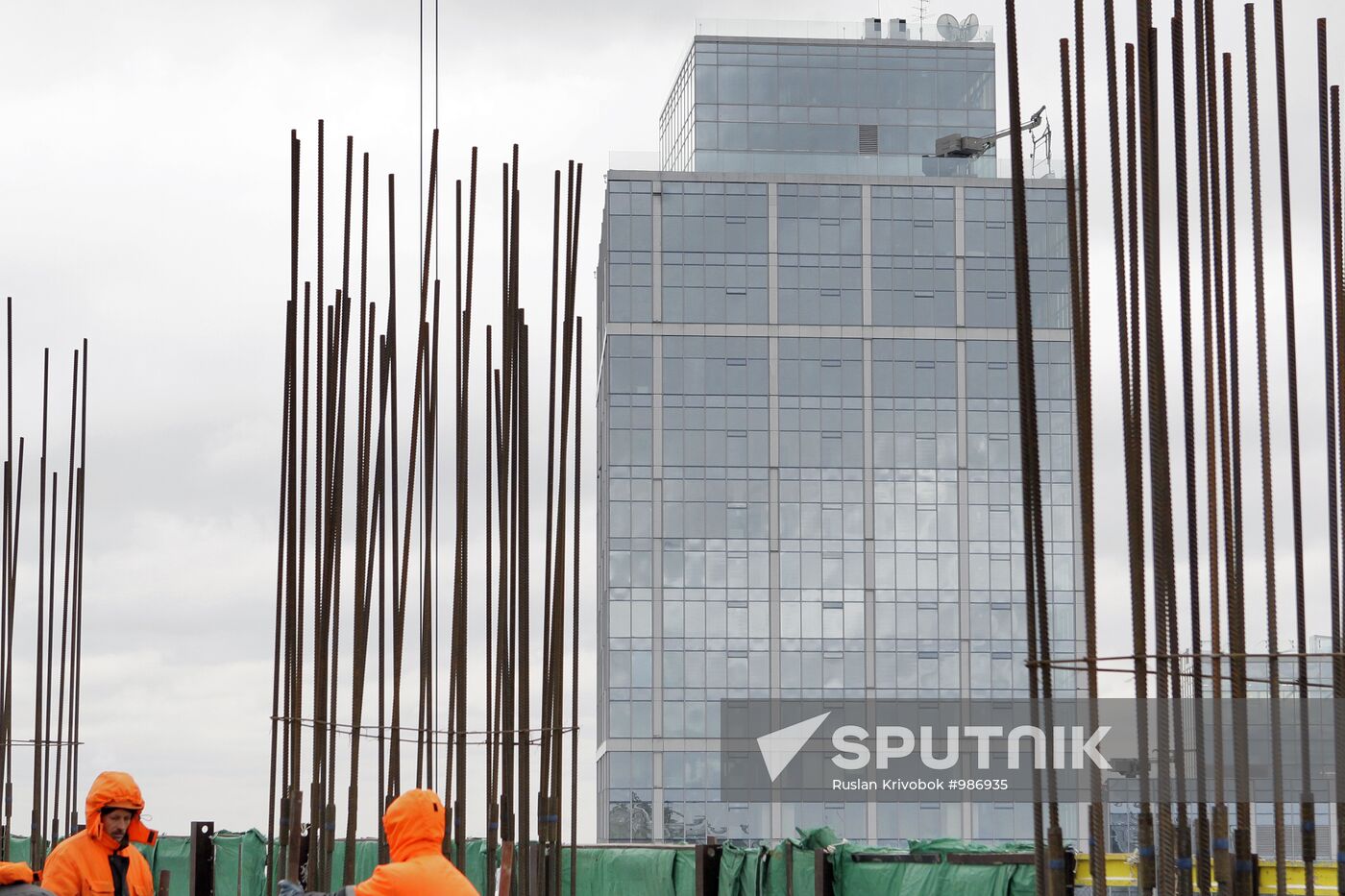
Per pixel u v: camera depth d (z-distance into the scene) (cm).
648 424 10781
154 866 1983
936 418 10850
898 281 10906
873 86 10988
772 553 10744
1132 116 1010
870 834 10488
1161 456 977
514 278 1523
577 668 1667
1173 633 972
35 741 1897
